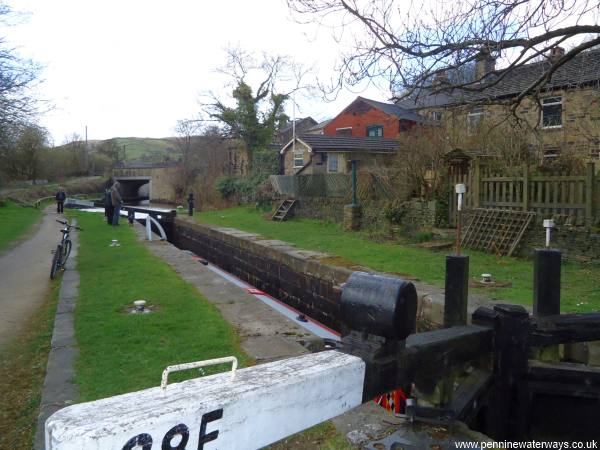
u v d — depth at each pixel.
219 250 17.33
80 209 36.59
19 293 8.85
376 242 13.65
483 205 12.38
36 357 5.43
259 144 36.31
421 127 16.31
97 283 8.72
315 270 10.44
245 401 1.36
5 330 6.66
